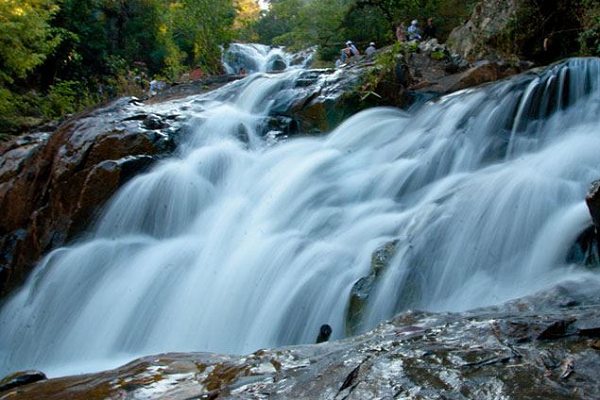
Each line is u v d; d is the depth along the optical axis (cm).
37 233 750
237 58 2441
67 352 581
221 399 198
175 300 551
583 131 583
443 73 1006
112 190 708
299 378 199
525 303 258
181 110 886
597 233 334
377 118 788
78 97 2014
